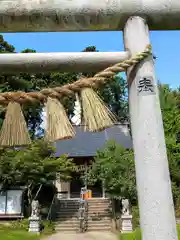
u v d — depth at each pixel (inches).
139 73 61.7
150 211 54.4
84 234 492.7
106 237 465.1
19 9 63.3
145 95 60.4
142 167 57.3
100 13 64.7
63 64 63.5
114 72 60.7
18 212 565.9
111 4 64.8
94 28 67.6
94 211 610.2
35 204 520.7
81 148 834.8
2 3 63.4
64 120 57.9
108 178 558.9
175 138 569.6
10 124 58.3
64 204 645.9
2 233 474.6
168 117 596.1
